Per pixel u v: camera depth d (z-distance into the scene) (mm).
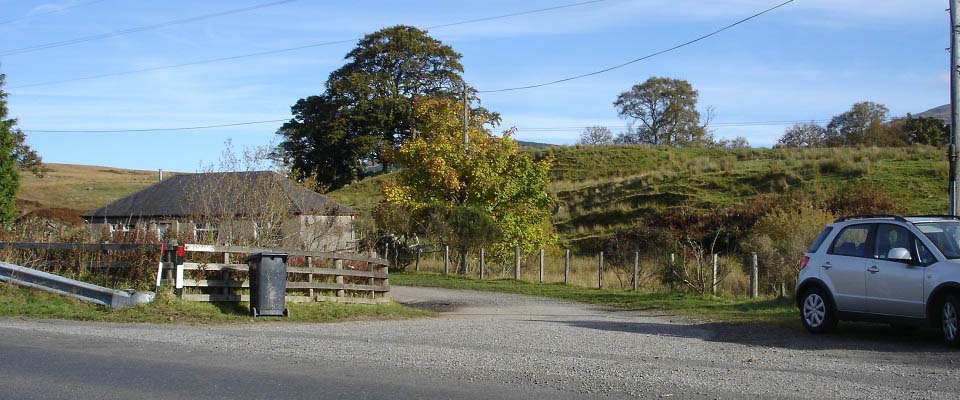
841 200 33188
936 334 12188
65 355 9688
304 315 15750
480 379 8344
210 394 7512
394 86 66688
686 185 45000
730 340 12180
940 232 11477
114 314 14125
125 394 7488
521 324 15031
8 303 14414
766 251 22547
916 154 43906
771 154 55781
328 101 65375
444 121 35656
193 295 15438
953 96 15375
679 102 93875
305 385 7965
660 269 24156
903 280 11289
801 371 8984
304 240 23734
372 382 8148
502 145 35000
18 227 20938
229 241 19984
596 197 48406
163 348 10484
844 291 12195
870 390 7789
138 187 70250
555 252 35469
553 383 8125
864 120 82250
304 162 64875
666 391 7730
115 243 16484
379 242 33938
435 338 12250
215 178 26469
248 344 11031
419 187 34281
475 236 31234
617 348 11039
